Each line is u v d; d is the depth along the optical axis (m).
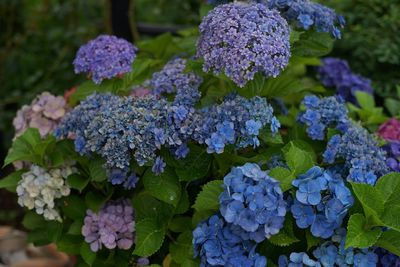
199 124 1.14
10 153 1.28
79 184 1.26
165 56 1.57
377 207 1.06
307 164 1.08
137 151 1.12
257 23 1.13
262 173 1.03
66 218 1.31
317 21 1.26
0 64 2.28
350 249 1.06
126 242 1.24
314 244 1.07
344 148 1.18
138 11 2.36
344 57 1.76
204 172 1.17
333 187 1.05
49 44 2.26
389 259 1.12
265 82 1.28
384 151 1.23
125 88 1.33
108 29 1.96
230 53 1.10
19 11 2.36
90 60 1.27
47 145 1.27
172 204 1.19
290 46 1.20
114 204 1.28
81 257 1.31
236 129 1.12
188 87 1.22
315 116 1.27
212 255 1.06
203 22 1.17
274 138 1.16
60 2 2.32
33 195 1.26
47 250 1.78
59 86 2.15
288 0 1.25
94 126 1.16
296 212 1.05
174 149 1.16
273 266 1.09
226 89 1.29
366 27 1.74
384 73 1.70
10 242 1.82
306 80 1.61
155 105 1.15
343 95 1.57
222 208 1.03
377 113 1.46
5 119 2.16
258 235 1.04
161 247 1.26
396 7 1.72
